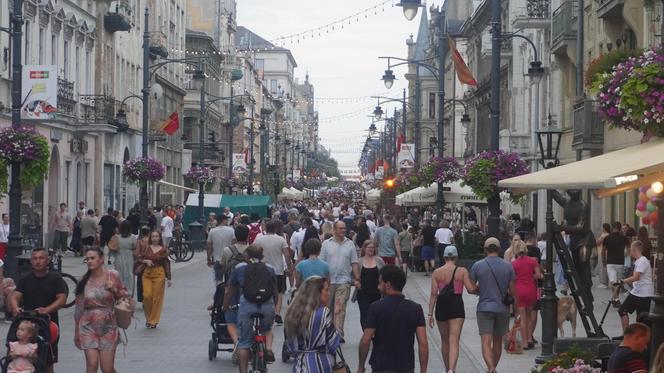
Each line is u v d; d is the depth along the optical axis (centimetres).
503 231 3791
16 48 3161
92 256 1720
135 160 5788
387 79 5856
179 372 2100
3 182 3078
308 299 1405
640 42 4091
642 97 1570
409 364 1421
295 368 1402
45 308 1695
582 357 1684
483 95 9469
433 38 13750
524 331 2398
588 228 2512
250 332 1934
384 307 1423
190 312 3206
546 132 3075
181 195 10412
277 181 12938
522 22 6012
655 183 1510
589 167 1500
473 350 2430
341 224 2455
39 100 3488
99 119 6328
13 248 3069
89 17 6575
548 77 6303
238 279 1961
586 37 5194
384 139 14588
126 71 7688
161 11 9294
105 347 1717
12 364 1552
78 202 6406
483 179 3353
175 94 10031
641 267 2409
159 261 2819
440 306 1964
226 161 13950
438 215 5231
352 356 2347
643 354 1338
